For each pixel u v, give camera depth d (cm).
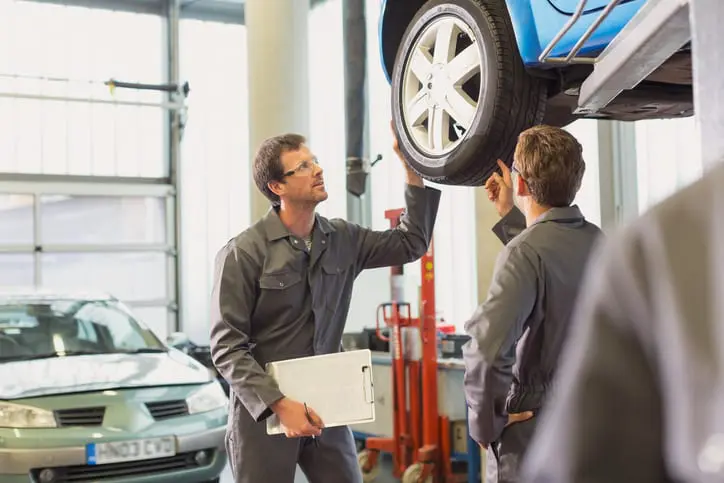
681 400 49
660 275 52
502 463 181
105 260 886
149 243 908
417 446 505
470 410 179
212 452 421
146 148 914
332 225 251
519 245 180
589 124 548
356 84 495
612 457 53
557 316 178
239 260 235
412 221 257
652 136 509
